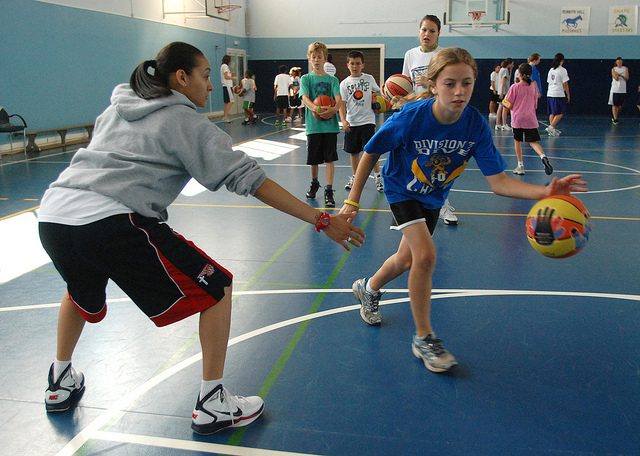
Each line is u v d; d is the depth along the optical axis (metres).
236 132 15.30
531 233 2.63
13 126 10.53
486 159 2.84
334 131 6.45
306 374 2.82
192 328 3.35
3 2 10.80
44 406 2.55
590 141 12.97
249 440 2.31
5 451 2.24
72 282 2.32
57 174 8.80
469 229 5.51
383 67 22.20
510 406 2.53
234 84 21.98
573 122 18.27
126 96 2.28
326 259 4.64
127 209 2.15
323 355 3.02
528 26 20.94
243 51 22.64
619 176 8.32
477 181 8.20
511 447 2.24
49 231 2.18
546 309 3.58
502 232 5.39
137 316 3.51
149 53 16.02
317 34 22.52
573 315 3.48
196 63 2.29
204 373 2.36
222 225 5.76
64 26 12.51
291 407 2.54
